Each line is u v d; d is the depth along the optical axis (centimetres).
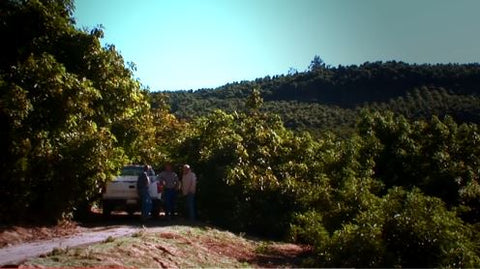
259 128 2105
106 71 1769
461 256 1109
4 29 1608
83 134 1517
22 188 1389
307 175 2005
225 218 1895
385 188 2202
